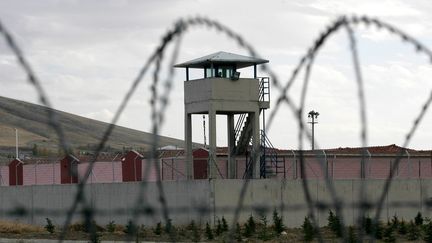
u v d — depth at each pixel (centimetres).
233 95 7662
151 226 7119
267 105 7762
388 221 7188
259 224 7212
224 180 7131
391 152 8625
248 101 7700
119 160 9112
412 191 7969
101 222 7756
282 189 7331
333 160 8031
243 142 7731
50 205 8406
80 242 6259
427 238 6222
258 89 7750
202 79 7725
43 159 10244
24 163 10312
